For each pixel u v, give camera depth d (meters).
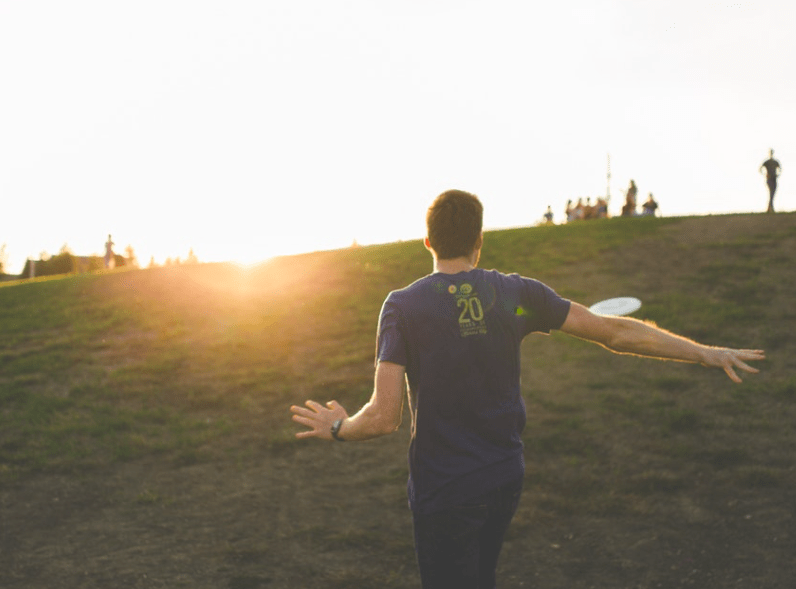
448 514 2.21
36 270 44.84
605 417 7.70
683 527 5.02
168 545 5.04
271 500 5.98
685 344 2.37
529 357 10.32
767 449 6.51
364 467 6.79
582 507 5.48
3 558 4.86
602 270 14.43
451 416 2.25
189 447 7.55
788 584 4.09
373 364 10.24
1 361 11.42
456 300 2.29
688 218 18.67
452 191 2.43
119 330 12.93
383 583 4.33
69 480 6.68
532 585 4.25
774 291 11.87
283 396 9.20
